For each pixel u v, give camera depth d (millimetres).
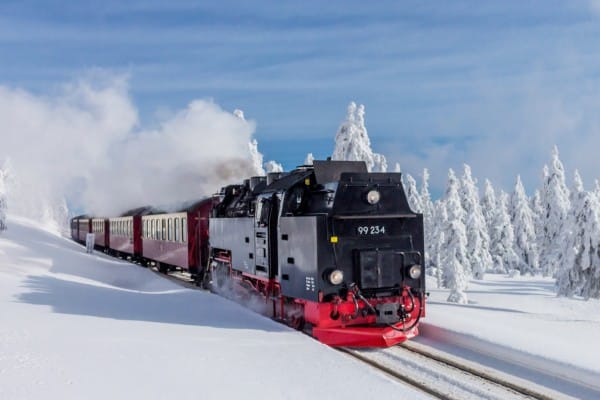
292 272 10461
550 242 49000
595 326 15977
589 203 28391
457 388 7383
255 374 6922
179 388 6133
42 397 5434
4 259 21688
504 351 8539
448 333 9734
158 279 21500
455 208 33312
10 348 7227
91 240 30953
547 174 50156
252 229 12773
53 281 16672
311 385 6602
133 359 7180
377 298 9789
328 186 10344
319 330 9438
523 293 38969
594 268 28203
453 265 31812
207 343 8602
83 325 9492
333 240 9570
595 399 6859
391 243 10039
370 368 7477
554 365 7719
